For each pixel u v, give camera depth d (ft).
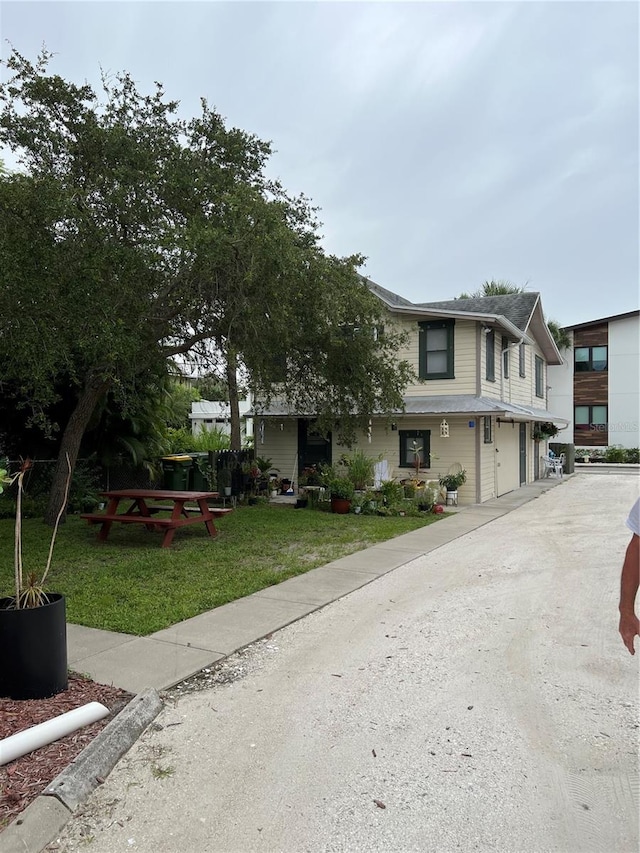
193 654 16.76
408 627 19.34
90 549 31.45
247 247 28.53
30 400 34.27
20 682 13.67
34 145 29.58
